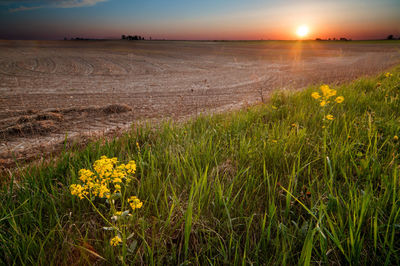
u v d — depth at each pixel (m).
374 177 2.12
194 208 1.96
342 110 4.20
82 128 5.18
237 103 8.07
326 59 29.78
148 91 10.73
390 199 1.80
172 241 1.77
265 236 1.69
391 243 1.35
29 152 3.78
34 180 2.23
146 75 16.73
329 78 13.16
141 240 1.73
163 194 2.18
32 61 22.14
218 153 2.85
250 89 11.13
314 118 3.88
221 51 45.78
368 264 1.48
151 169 2.52
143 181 2.29
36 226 1.80
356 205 1.62
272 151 2.65
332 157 2.40
